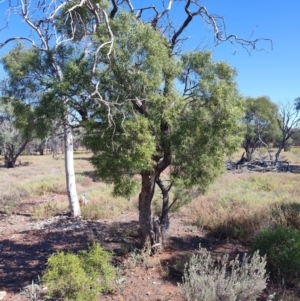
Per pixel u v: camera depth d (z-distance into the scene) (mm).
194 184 5883
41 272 5953
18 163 35812
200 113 5219
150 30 4926
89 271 4449
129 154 4859
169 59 5176
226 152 5859
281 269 5285
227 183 16516
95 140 5105
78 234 8453
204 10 6246
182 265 5781
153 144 4992
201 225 8789
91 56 5035
